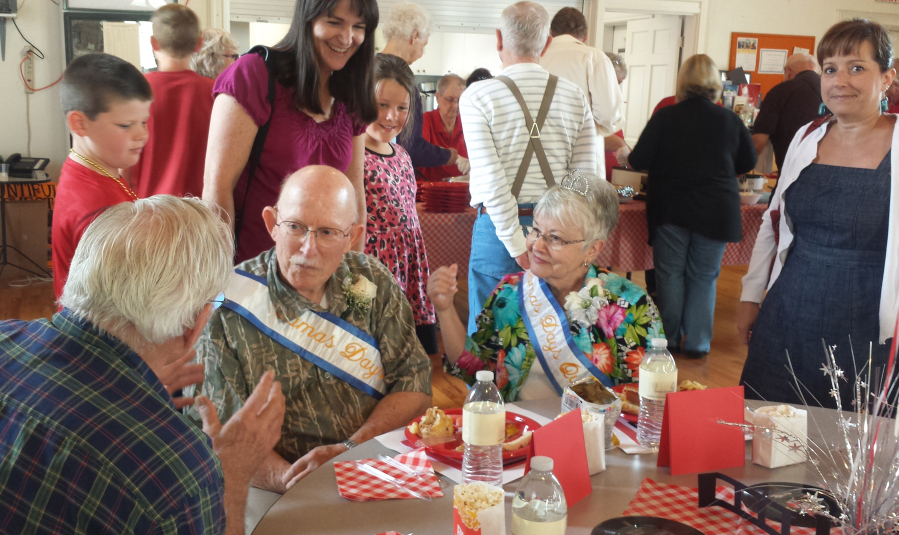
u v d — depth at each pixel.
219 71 3.81
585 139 2.63
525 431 1.46
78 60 1.87
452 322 1.88
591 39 7.36
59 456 0.84
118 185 1.93
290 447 1.70
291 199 1.63
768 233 2.25
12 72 5.54
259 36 7.95
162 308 0.92
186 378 1.55
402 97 2.83
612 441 1.46
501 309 1.87
